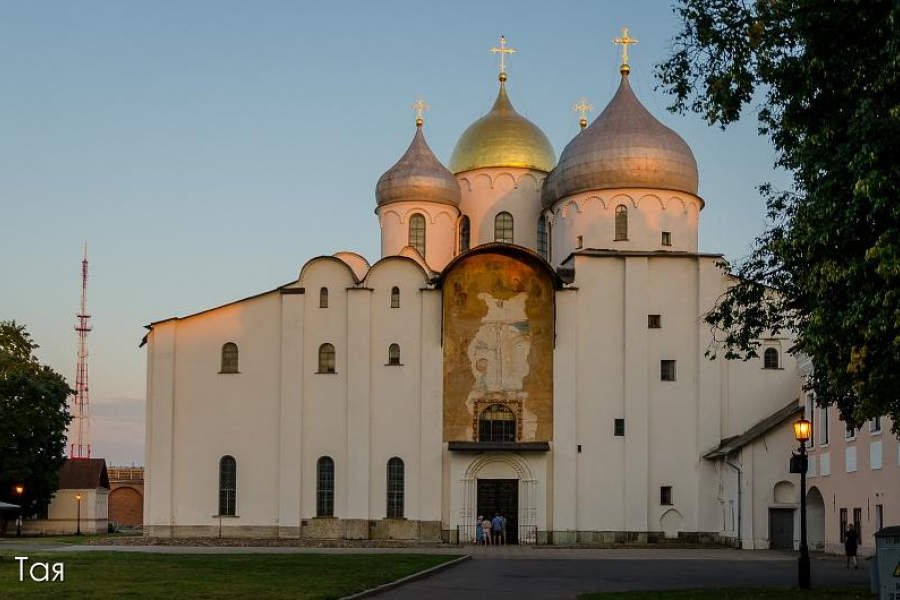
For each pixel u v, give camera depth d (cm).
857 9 2502
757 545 5766
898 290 2400
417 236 7375
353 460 6219
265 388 6375
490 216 7425
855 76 2542
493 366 6288
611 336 6331
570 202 6788
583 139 6775
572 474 6172
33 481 7906
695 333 6322
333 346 6366
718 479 6188
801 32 2609
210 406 6378
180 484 6334
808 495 5778
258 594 2745
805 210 2817
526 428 6231
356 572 3591
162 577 3238
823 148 2697
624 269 6366
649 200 6606
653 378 6300
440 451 6219
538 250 7394
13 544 5659
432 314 6328
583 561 4706
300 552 4938
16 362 7944
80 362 11706
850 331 2606
